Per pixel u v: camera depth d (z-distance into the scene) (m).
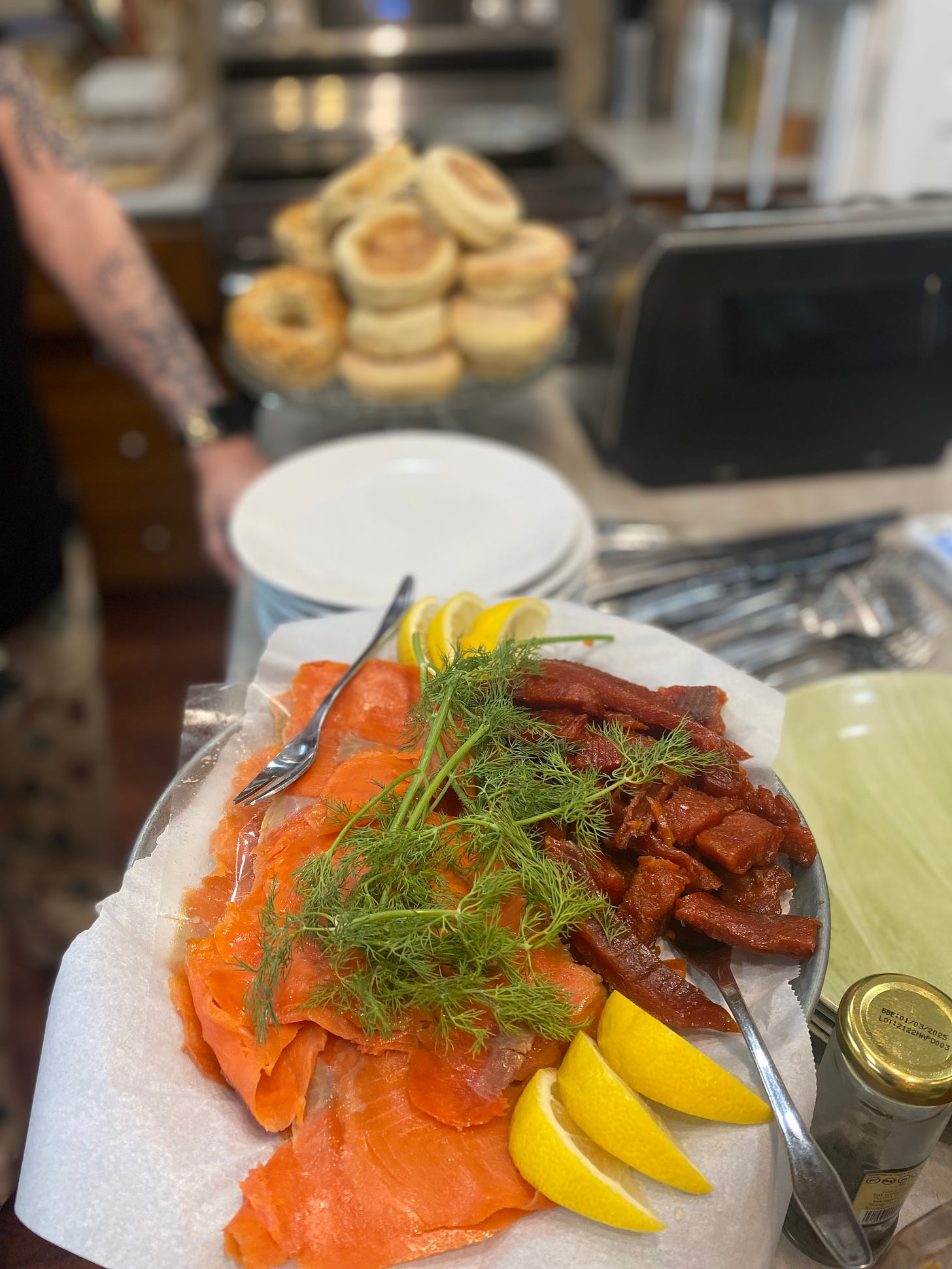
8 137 0.80
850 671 0.58
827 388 0.76
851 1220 0.31
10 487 0.82
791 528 0.72
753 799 0.44
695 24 1.64
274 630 0.61
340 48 1.62
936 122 1.35
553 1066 0.38
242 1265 0.32
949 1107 0.31
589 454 0.84
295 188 1.38
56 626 0.89
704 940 0.42
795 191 1.51
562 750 0.45
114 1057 0.35
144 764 1.32
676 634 0.60
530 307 0.79
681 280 0.71
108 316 0.87
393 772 0.45
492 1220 0.34
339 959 0.38
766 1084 0.34
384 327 0.76
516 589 0.58
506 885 0.40
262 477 0.68
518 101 1.70
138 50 1.61
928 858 0.46
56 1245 0.34
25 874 0.99
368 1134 0.35
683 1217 0.33
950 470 0.82
